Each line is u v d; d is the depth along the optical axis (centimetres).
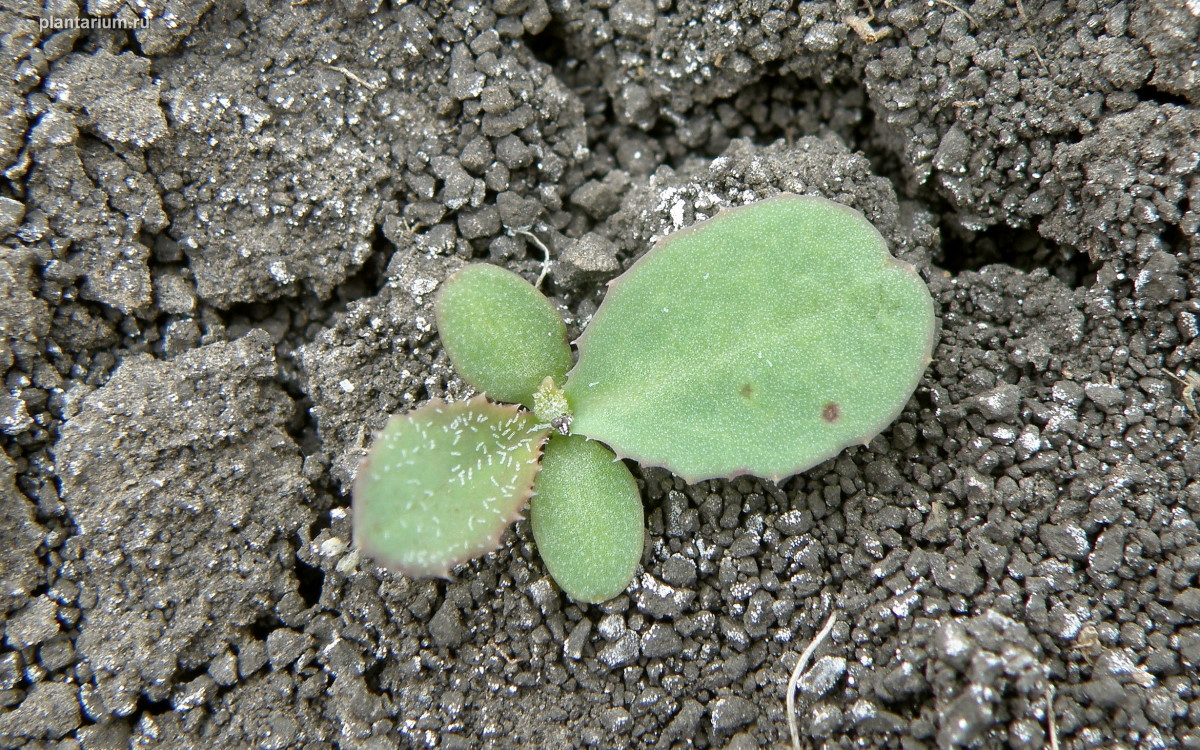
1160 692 7
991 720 7
